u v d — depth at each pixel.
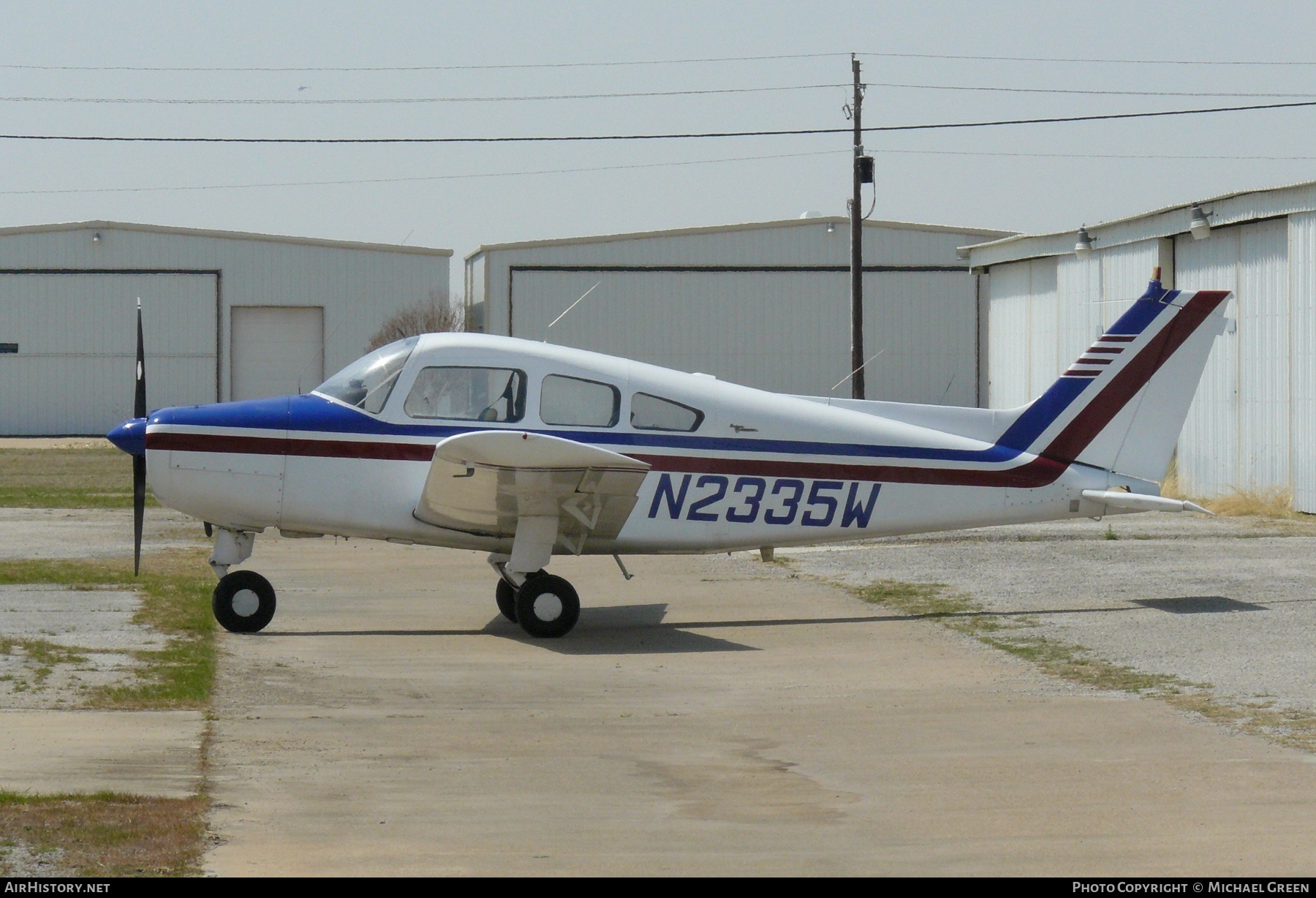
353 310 138.00
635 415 31.05
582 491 28.61
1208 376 60.25
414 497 30.11
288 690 23.61
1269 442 55.59
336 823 16.03
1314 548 43.19
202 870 14.18
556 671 25.80
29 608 30.89
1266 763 18.50
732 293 131.62
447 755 19.33
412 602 34.50
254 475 29.78
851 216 77.94
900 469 32.09
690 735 20.64
